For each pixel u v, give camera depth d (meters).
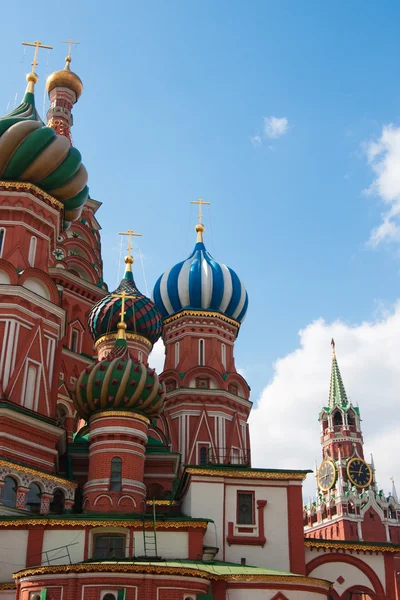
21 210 47.91
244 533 40.25
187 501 41.84
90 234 65.62
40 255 48.34
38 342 45.19
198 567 35.00
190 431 59.56
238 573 34.50
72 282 59.41
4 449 40.53
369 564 42.81
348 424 157.75
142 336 53.91
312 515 150.38
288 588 34.69
